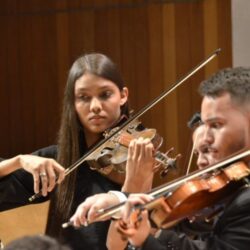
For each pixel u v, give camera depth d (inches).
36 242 108.8
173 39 436.5
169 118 439.5
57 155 242.7
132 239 165.0
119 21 447.8
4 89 478.3
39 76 469.7
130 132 237.1
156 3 438.3
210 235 173.9
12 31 472.7
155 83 442.0
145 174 207.2
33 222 322.7
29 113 475.2
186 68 434.9
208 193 170.7
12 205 244.5
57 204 234.5
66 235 229.1
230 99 169.2
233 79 171.3
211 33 427.8
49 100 469.1
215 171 174.4
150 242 164.2
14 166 229.8
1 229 322.7
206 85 175.5
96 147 231.9
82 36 456.8
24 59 472.7
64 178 228.8
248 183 169.9
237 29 406.9
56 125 467.8
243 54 406.6
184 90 435.2
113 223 183.6
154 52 441.1
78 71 236.5
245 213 163.9
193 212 172.9
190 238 179.6
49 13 463.2
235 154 171.2
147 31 441.7
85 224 178.5
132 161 207.3
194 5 430.0
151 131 234.8
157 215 167.5
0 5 474.0
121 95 243.8
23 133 477.7
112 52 450.9
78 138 239.5
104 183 233.6
